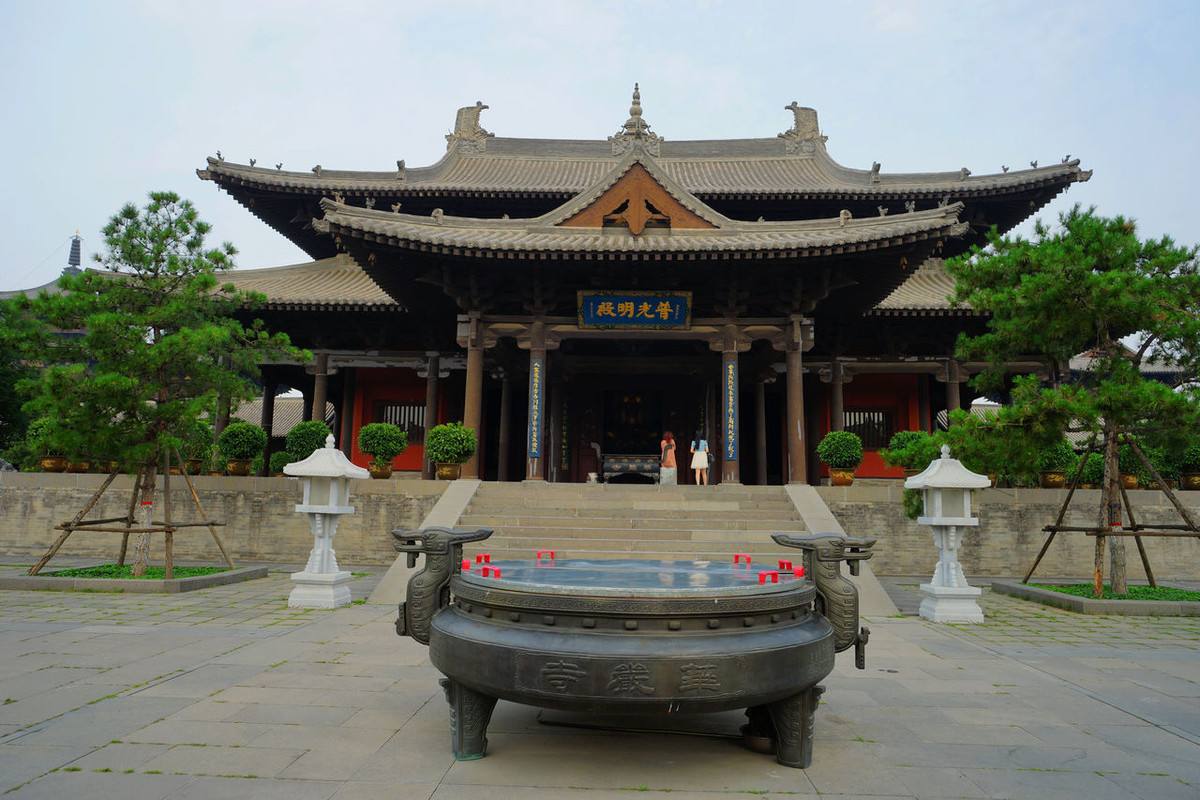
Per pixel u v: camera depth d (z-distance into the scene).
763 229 22.34
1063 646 10.48
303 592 12.88
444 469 20.33
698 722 6.56
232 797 4.84
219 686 7.54
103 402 14.47
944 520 12.91
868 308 25.20
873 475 30.23
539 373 21.66
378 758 5.57
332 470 13.05
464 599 5.73
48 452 21.12
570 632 5.11
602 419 31.52
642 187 22.56
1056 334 15.45
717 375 29.12
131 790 4.92
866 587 13.96
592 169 37.06
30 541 20.89
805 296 21.91
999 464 15.16
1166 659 9.62
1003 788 5.16
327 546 13.31
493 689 5.15
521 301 22.62
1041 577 19.62
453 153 37.00
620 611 5.05
